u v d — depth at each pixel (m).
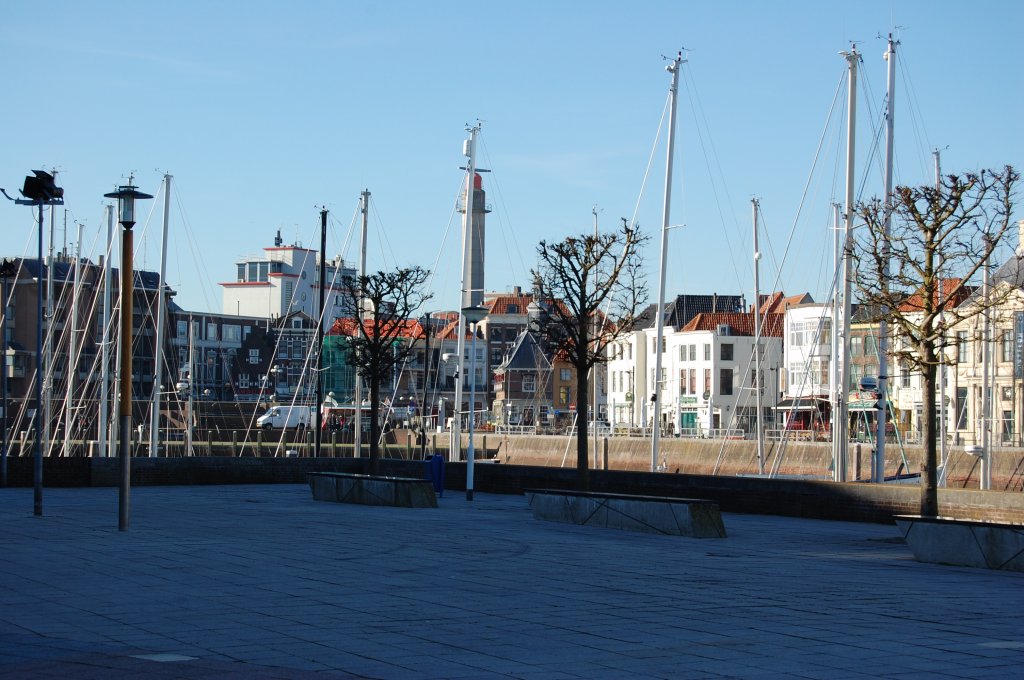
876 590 17.95
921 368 28.39
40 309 30.20
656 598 16.48
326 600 15.55
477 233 100.12
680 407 121.62
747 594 17.12
